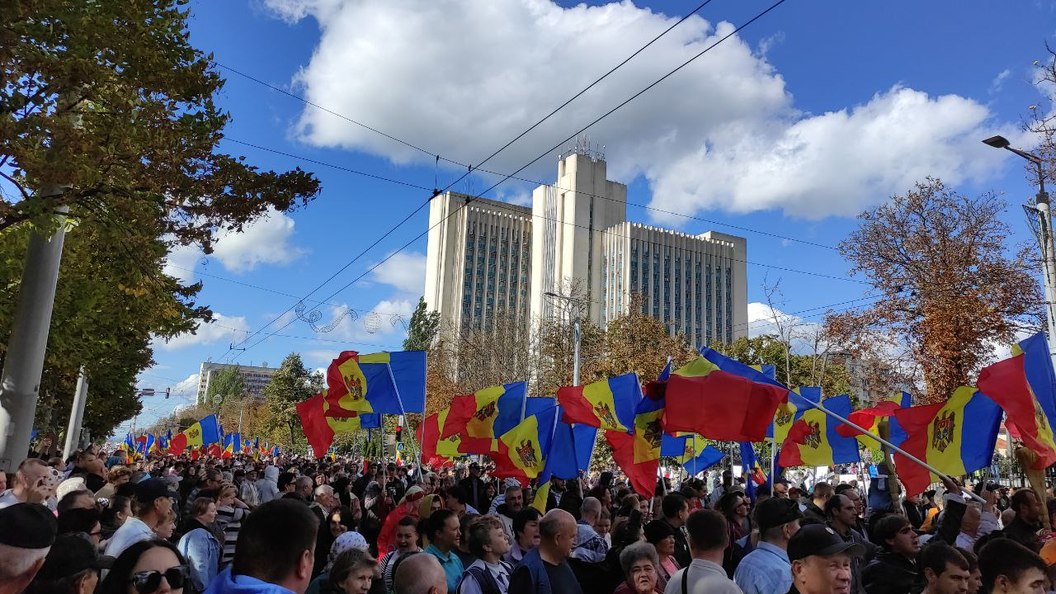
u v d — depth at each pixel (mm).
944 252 20172
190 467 17984
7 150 9062
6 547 2637
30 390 12438
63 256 14852
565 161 112875
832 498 7152
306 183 12180
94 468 10320
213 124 11156
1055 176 16625
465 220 121562
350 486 14609
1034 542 6785
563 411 10086
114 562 3396
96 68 9430
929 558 4582
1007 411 7258
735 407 7406
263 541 2732
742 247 118188
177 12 10781
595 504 8320
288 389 75250
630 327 35688
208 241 12312
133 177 10750
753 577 4812
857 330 21812
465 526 6465
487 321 110500
